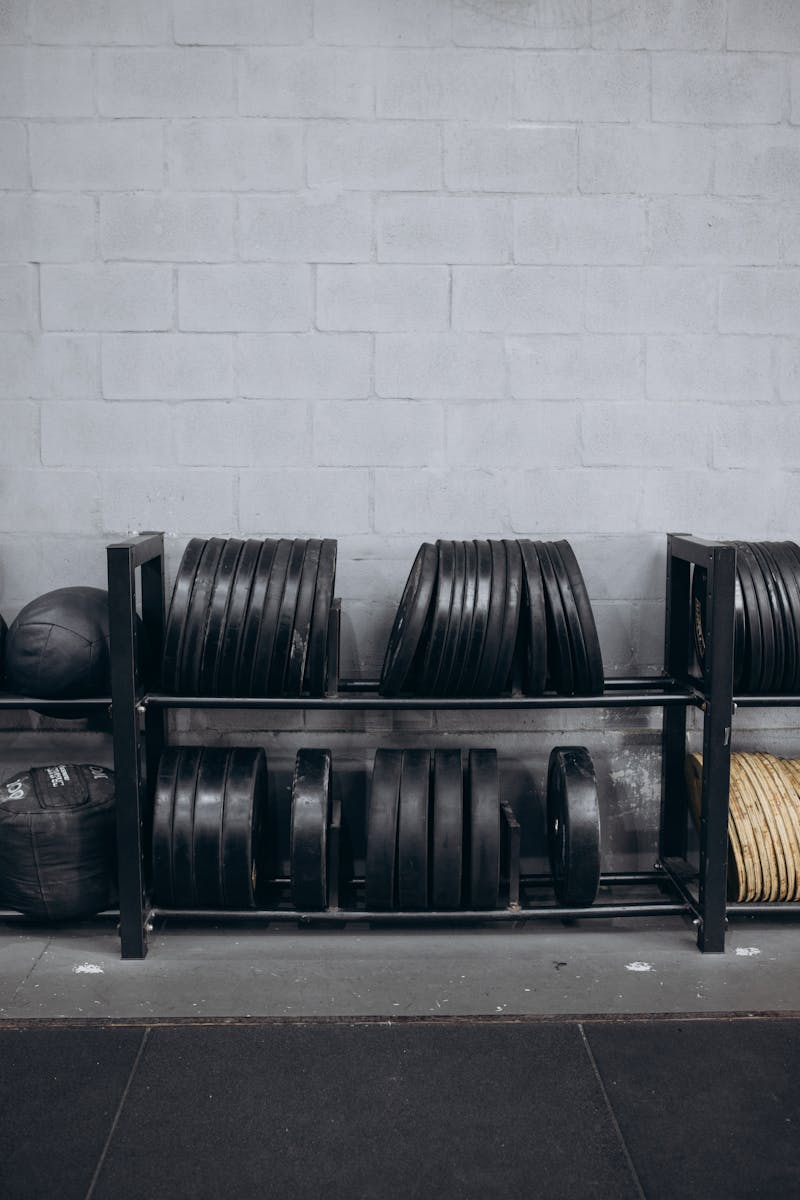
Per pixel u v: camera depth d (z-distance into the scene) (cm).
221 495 347
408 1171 216
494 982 289
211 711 351
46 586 349
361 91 332
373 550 350
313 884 301
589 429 347
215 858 299
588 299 342
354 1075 246
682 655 341
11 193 334
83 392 342
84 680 301
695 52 335
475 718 352
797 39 335
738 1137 226
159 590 327
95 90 330
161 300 338
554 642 308
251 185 335
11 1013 272
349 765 353
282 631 298
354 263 338
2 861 303
